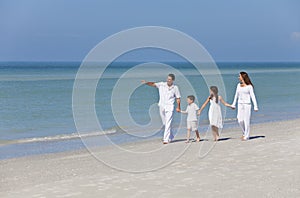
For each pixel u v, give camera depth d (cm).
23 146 1442
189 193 748
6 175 979
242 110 1358
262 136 1462
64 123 2019
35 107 2702
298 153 1076
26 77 6438
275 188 766
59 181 881
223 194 738
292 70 12775
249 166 948
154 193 755
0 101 3053
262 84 5612
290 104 3031
